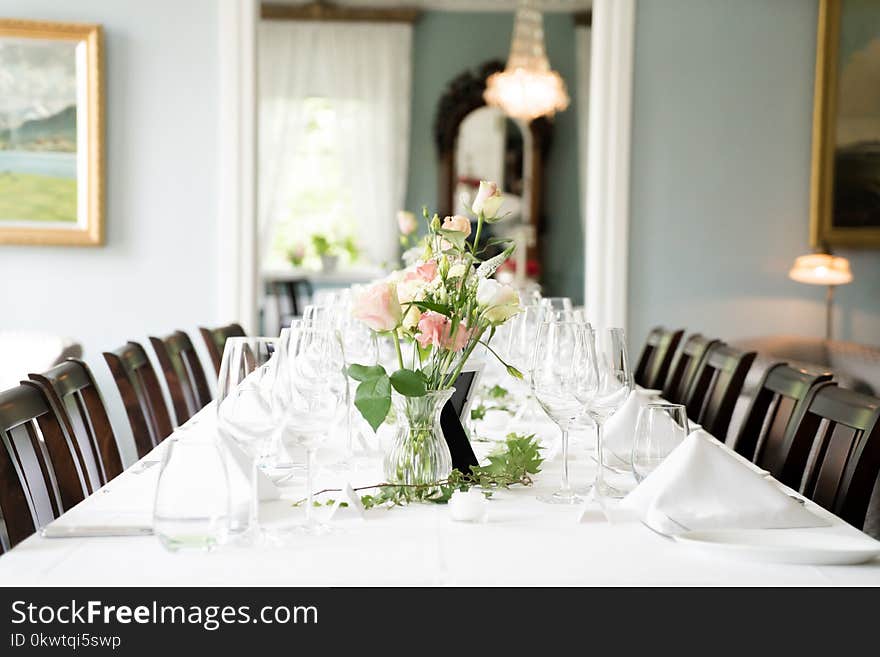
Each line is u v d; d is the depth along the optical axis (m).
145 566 1.21
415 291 1.55
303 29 8.73
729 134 5.17
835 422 1.83
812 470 1.87
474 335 1.59
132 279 4.82
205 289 4.85
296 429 1.34
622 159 5.07
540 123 9.08
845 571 1.22
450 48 8.98
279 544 1.31
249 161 4.82
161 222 4.82
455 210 9.05
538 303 2.79
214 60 4.80
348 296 2.29
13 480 1.50
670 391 3.26
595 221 5.10
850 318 5.44
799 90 5.20
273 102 8.73
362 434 1.95
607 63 5.04
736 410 2.99
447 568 1.23
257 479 1.53
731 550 1.24
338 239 8.92
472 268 1.61
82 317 4.80
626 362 1.55
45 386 1.75
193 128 4.81
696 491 1.40
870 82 5.23
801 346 4.71
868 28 5.20
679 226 5.16
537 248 9.16
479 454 1.95
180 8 4.78
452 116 8.98
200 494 1.22
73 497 1.70
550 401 1.52
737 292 5.21
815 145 5.20
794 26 5.18
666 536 1.37
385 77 8.82
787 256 5.25
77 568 1.20
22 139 4.66
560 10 9.07
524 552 1.29
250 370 1.31
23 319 4.78
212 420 2.17
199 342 4.85
